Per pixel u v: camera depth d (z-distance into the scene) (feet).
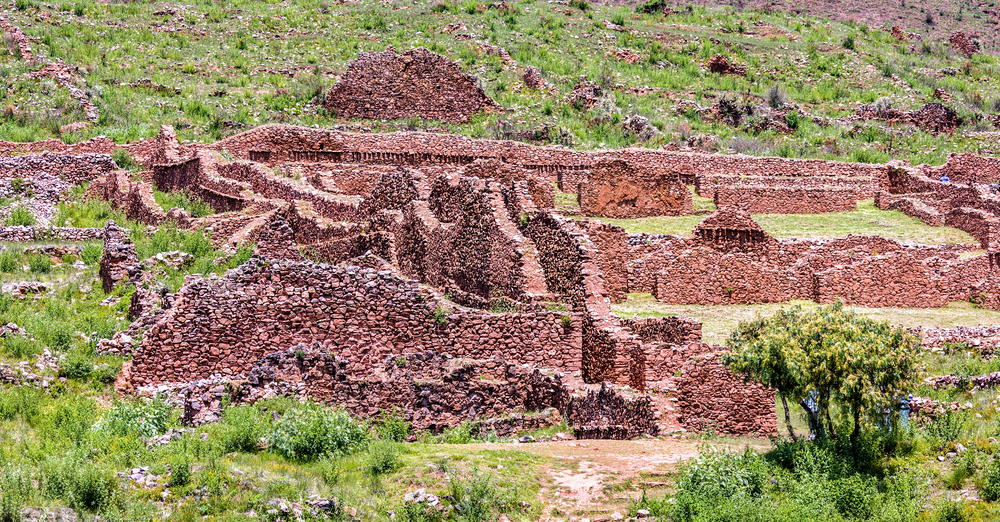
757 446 199.21
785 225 386.73
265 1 642.63
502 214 267.59
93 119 428.56
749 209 406.41
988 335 271.08
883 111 555.69
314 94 485.15
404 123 467.93
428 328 208.64
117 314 224.12
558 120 484.33
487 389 199.62
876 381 182.60
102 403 184.34
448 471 163.02
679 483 164.76
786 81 615.98
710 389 212.43
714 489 161.99
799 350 184.03
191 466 154.30
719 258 308.19
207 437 167.02
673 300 303.89
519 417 197.26
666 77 583.99
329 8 629.10
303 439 168.35
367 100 472.03
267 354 191.01
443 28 608.19
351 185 374.63
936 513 159.74
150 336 192.75
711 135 491.72
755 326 196.13
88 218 317.83
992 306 325.21
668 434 202.28
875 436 185.26
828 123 538.88
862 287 320.09
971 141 527.40
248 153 397.60
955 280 327.88
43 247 261.85
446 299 239.50
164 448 161.27
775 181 430.61
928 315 312.71
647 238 326.85
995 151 515.91
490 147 422.00
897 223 394.52
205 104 463.42
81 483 143.64
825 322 188.14
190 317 194.70
